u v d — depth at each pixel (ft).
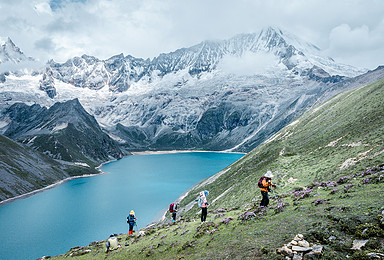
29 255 195.42
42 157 567.59
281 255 37.58
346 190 59.82
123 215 289.53
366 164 104.63
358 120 196.95
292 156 215.31
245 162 307.37
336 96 407.64
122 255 73.72
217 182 308.60
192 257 51.01
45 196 385.09
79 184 479.41
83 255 87.71
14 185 393.09
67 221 271.08
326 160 154.40
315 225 43.27
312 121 335.67
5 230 247.50
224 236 56.03
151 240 78.84
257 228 52.70
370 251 32.40
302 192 78.02
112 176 571.69
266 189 67.31
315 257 34.88
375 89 247.09
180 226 84.12
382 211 39.50
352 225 39.65
